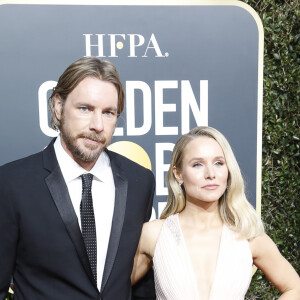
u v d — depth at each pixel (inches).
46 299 52.9
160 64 87.3
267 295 102.7
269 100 99.6
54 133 85.6
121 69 86.5
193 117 88.8
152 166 88.7
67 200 53.9
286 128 100.8
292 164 101.8
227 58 88.7
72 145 53.7
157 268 62.4
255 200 90.6
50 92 84.9
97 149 53.9
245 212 62.7
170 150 88.7
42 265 53.1
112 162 62.0
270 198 102.1
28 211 52.6
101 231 56.6
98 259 55.8
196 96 88.5
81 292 53.7
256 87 89.7
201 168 60.5
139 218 60.9
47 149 57.8
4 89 83.7
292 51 99.7
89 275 53.7
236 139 89.8
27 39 83.6
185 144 62.0
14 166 55.5
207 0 87.2
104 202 57.9
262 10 97.8
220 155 61.0
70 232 53.1
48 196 53.7
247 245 62.3
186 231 63.6
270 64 99.4
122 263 57.3
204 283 59.9
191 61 87.9
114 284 56.0
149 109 87.7
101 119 52.9
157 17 86.4
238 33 88.6
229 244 61.6
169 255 61.8
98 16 84.9
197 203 62.9
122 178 60.4
